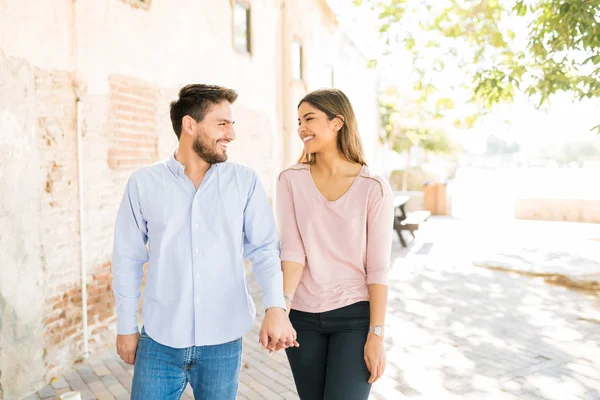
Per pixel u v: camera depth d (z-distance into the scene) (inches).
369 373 84.9
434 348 203.8
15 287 156.5
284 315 80.3
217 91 81.1
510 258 392.2
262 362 191.3
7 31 154.8
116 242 82.2
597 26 247.6
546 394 158.2
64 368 178.7
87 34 196.1
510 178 941.8
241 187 83.0
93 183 200.2
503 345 206.2
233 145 353.1
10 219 154.9
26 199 162.2
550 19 268.2
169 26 262.8
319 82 578.9
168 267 80.3
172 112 83.0
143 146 237.9
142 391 80.0
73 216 187.2
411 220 476.7
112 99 213.5
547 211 673.0
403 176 1040.2
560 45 268.7
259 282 83.3
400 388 164.4
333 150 91.0
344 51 703.7
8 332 153.4
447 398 156.6
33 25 166.6
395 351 200.7
